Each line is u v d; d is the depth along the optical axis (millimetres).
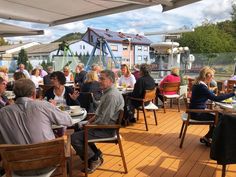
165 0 2984
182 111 6785
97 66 6254
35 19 5160
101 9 4215
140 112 6656
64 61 13914
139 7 3717
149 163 3527
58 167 2189
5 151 1942
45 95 3682
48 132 2166
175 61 10414
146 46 34719
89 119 3471
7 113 2086
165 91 6516
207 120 3980
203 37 24047
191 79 7066
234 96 4016
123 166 3354
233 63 11625
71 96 3637
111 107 3088
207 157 3730
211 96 3818
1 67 6848
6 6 4262
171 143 4328
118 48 30766
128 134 4816
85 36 32625
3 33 6203
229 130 2525
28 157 2000
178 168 3375
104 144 4266
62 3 3963
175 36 10523
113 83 3170
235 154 2580
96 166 3238
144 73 5203
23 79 2191
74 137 3094
